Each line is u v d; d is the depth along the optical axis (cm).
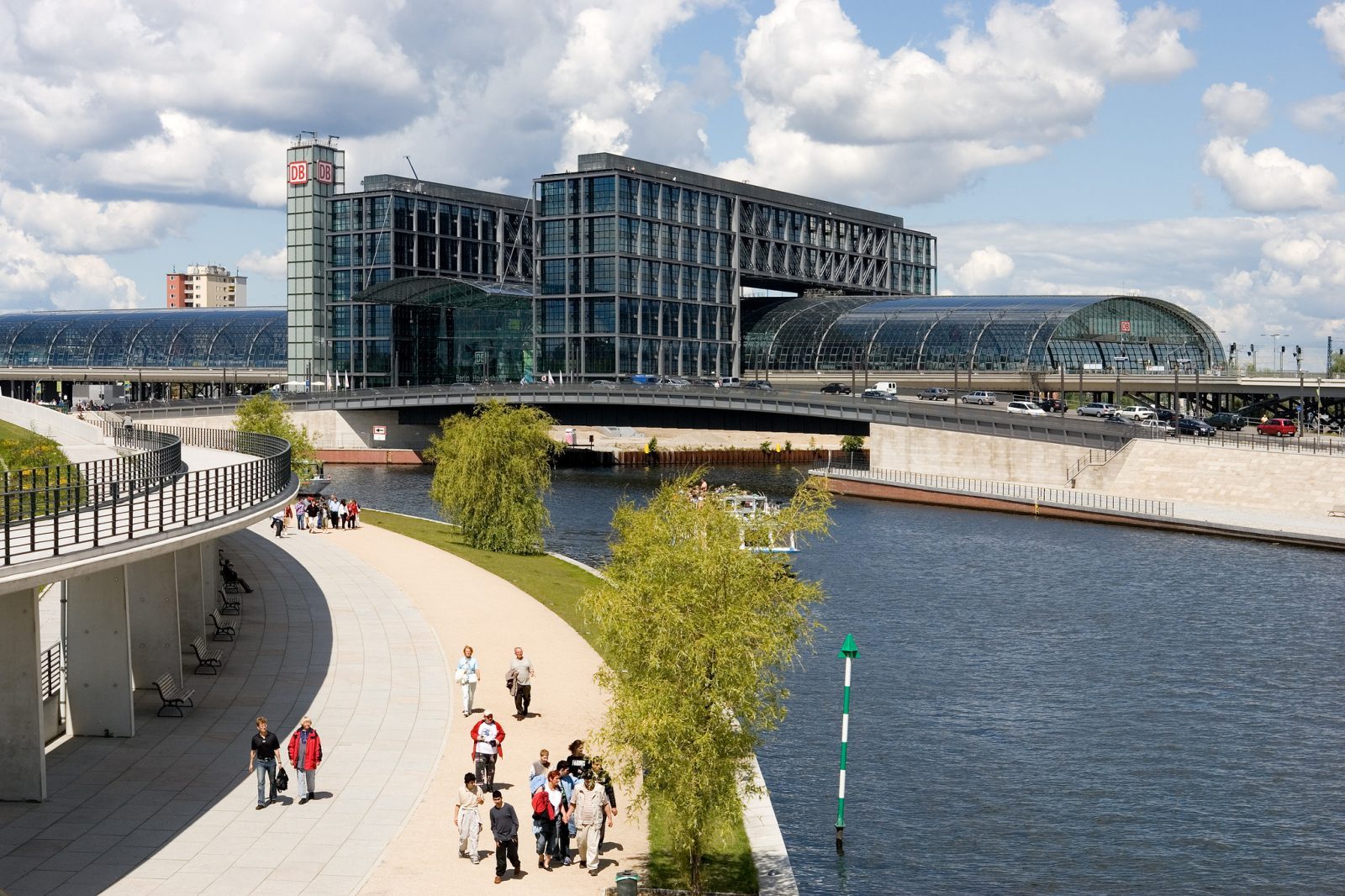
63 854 3123
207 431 10506
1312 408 19225
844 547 9856
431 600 6650
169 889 2923
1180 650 6494
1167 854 4019
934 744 4991
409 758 3941
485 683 4903
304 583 7081
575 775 3450
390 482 15475
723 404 15750
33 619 3450
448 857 3192
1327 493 11200
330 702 4562
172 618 4575
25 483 6825
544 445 9169
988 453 13900
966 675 5988
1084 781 4622
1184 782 4631
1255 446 12400
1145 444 12750
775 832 3706
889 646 6519
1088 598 7812
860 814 4288
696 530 3628
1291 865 3953
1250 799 4475
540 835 3219
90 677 4062
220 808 3469
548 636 5816
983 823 4238
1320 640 6719
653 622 3356
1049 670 6088
